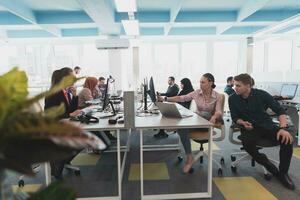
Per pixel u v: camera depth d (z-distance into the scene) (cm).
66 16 585
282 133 248
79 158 341
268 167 260
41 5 520
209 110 303
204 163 312
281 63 816
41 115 57
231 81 572
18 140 52
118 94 499
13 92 56
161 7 554
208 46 827
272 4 539
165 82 832
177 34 744
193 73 838
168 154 350
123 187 249
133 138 439
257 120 273
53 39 782
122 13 568
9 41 764
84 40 799
